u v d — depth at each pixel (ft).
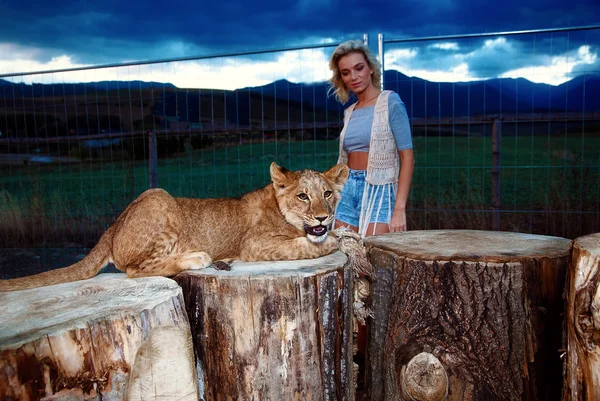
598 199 24.11
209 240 11.43
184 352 7.25
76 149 31.24
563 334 8.40
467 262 9.05
